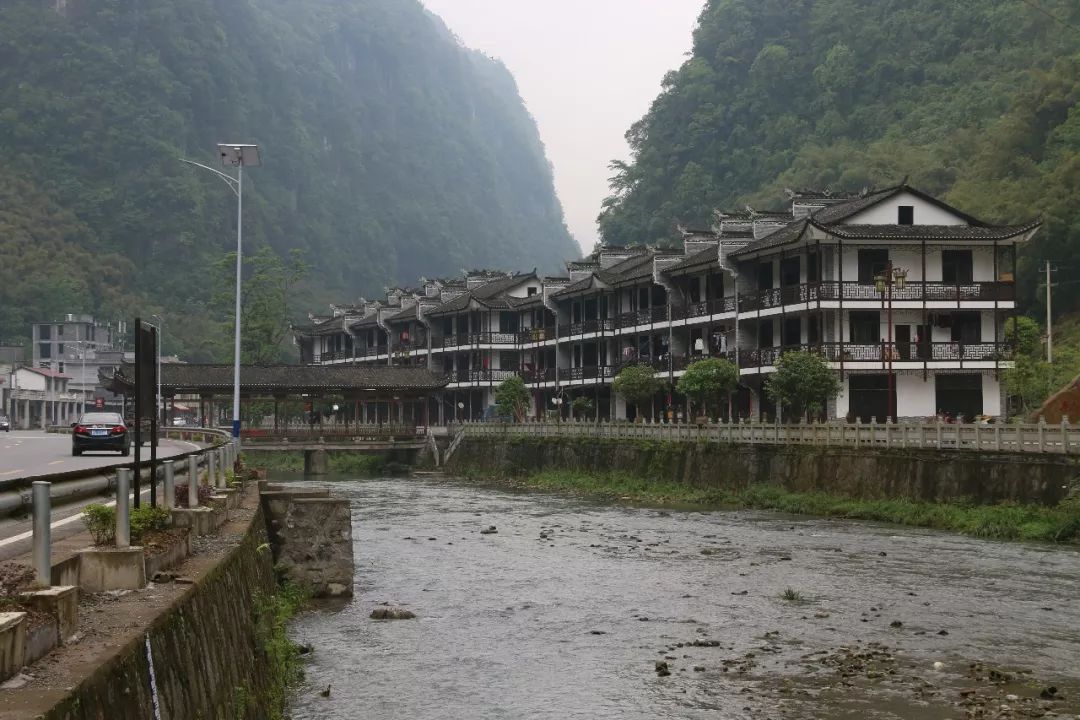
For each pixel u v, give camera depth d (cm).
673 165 15612
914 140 12838
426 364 11231
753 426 5506
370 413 11344
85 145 18812
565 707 1852
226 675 1195
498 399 9144
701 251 7938
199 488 2106
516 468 7825
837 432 4941
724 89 16000
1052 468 3891
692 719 1780
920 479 4425
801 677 2028
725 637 2375
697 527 4391
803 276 6594
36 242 16788
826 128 14188
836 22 15512
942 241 6297
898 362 6216
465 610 2698
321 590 2845
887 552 3544
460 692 1945
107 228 18050
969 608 2630
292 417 11638
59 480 1113
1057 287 8712
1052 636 2330
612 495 6103
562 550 3762
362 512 5234
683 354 7762
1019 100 10369
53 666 755
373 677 2052
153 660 885
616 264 9681
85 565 1086
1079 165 8719
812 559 3425
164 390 8281
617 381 7519
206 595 1194
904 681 1991
